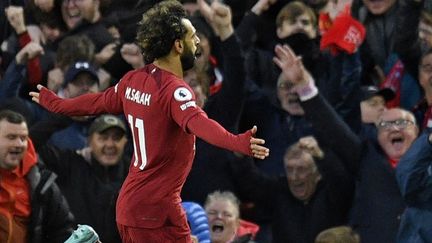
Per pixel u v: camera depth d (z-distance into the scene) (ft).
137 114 65.21
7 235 89.61
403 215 92.48
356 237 91.56
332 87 107.65
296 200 99.76
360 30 107.34
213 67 107.96
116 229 94.63
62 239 91.30
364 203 97.66
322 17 112.88
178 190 65.72
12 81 107.45
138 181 65.36
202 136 61.87
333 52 107.65
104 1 113.09
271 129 105.81
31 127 100.07
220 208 94.17
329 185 98.84
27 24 115.65
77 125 101.40
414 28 109.91
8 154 89.76
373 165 98.12
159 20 65.21
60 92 105.40
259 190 100.32
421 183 89.97
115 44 109.91
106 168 97.30
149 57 65.62
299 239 98.94
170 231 65.41
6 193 89.86
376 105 106.32
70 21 113.70
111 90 67.15
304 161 98.58
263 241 100.17
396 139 98.68
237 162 100.07
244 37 110.83
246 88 106.22
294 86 103.35
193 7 111.65
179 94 63.72
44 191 90.68
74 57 106.01
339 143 99.04
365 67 113.39
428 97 104.78
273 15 112.47
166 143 64.64
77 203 95.91
